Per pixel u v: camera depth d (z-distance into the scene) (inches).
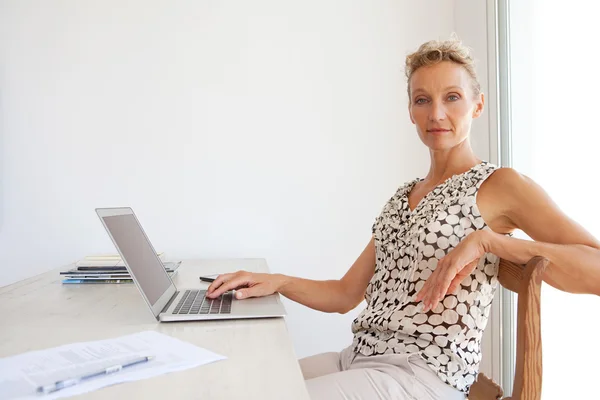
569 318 71.8
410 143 100.5
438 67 48.5
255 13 98.0
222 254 96.8
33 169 93.7
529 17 80.8
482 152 92.6
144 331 40.8
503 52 87.8
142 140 95.5
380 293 49.9
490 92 90.1
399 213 51.4
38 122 93.8
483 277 45.0
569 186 72.7
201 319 44.4
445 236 45.5
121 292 59.6
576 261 39.5
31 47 93.7
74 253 94.2
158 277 52.2
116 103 95.1
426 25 101.3
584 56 69.2
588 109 68.7
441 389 42.5
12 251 93.4
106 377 29.7
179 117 96.3
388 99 100.3
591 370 68.1
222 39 97.3
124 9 95.4
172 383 29.0
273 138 98.1
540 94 78.7
